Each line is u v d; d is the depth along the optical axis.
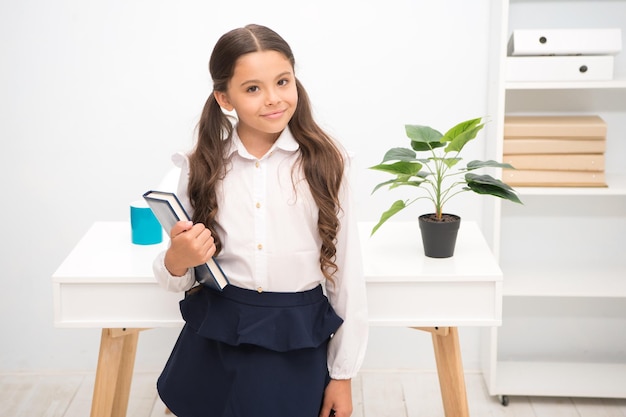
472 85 2.50
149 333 2.72
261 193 1.59
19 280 2.68
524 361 2.73
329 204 1.59
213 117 1.62
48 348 2.75
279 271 1.60
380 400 2.57
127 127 2.54
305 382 1.60
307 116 1.61
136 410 2.50
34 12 2.46
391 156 1.87
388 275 1.79
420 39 2.47
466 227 2.13
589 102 2.55
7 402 2.58
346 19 2.46
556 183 2.37
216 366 1.66
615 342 2.75
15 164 2.58
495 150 2.37
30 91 2.52
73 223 2.63
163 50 2.49
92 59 2.49
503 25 2.27
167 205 1.50
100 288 1.81
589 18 2.49
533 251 2.68
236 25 2.47
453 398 1.97
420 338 2.72
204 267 1.55
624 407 2.53
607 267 2.66
